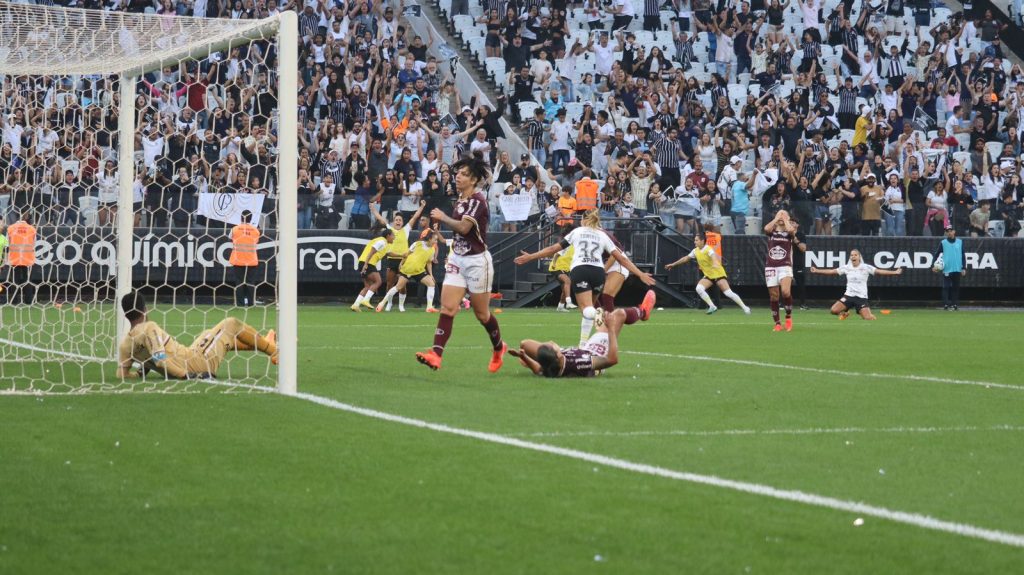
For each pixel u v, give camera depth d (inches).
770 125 2102.6
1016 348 1043.3
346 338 1092.5
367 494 377.7
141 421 529.0
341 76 1964.8
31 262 1378.0
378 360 851.4
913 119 2256.4
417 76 2052.2
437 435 494.3
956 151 2176.4
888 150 2167.8
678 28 2315.5
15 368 778.8
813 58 2272.4
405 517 347.3
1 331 1128.2
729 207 1899.6
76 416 543.5
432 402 605.6
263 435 491.2
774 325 1321.4
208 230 1696.6
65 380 700.0
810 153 2030.0
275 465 424.8
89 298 1606.8
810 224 1924.2
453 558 304.2
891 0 2455.7
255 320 1368.1
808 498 376.2
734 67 2315.5
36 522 339.6
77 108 1339.8
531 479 402.3
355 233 1806.1
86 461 430.9
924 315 1702.8
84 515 348.2
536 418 550.3
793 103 2138.3
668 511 356.5
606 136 2028.8
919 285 1947.6
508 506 361.7
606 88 2185.0
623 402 613.0
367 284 1625.2
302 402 600.4
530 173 1898.4
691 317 1574.8
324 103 1994.3
